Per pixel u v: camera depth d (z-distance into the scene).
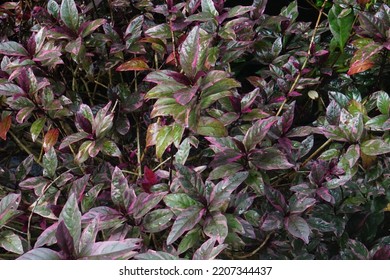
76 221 0.90
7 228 1.28
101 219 1.06
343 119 1.20
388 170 1.26
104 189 1.31
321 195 1.15
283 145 1.22
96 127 1.21
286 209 1.14
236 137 1.19
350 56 1.53
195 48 1.06
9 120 1.37
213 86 1.08
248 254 1.20
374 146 1.15
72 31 1.38
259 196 1.24
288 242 1.25
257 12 1.52
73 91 1.51
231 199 1.13
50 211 1.19
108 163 1.35
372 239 1.29
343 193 1.29
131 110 1.38
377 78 1.40
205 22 1.42
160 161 1.28
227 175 1.11
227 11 1.42
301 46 1.61
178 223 1.02
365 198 1.31
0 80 1.34
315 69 1.53
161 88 1.07
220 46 1.45
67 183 1.36
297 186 1.17
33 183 1.26
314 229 1.23
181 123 1.05
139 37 1.47
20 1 1.63
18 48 1.33
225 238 1.08
